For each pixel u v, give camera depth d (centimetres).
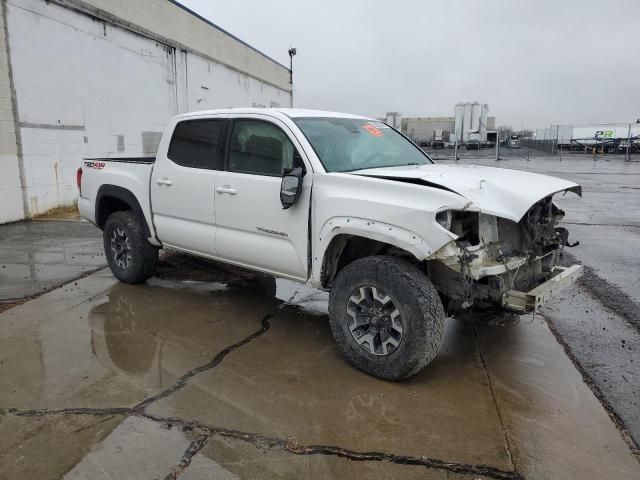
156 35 1580
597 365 403
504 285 365
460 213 354
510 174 420
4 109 1021
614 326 483
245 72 2425
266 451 288
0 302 532
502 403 344
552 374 387
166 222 528
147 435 301
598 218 1116
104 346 426
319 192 392
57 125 1168
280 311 517
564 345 441
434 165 467
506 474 273
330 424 316
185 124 508
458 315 396
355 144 452
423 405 339
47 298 546
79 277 626
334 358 409
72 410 327
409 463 280
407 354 350
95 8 1277
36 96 1102
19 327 465
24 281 607
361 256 419
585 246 824
